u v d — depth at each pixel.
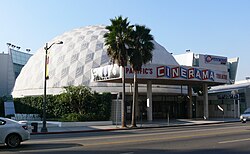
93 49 49.22
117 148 13.20
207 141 15.66
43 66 51.03
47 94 44.31
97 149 12.95
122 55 30.36
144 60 31.80
